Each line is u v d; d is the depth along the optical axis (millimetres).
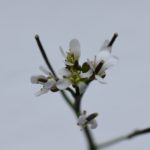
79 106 108
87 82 110
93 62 113
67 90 109
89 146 101
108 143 100
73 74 110
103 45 115
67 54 116
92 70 110
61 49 116
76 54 116
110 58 113
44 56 112
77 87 108
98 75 112
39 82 112
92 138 102
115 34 113
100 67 111
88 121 102
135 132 98
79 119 102
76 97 108
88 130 102
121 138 99
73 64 112
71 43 117
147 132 98
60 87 107
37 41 111
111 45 114
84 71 111
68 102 108
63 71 111
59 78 111
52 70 112
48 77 112
